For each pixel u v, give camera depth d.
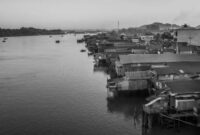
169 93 44.38
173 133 40.22
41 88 70.56
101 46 151.25
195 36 108.06
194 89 44.38
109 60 100.38
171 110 42.03
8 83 76.94
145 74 60.50
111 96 60.94
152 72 60.50
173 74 57.19
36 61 126.62
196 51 91.94
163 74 56.72
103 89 68.88
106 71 95.75
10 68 105.19
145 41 168.50
